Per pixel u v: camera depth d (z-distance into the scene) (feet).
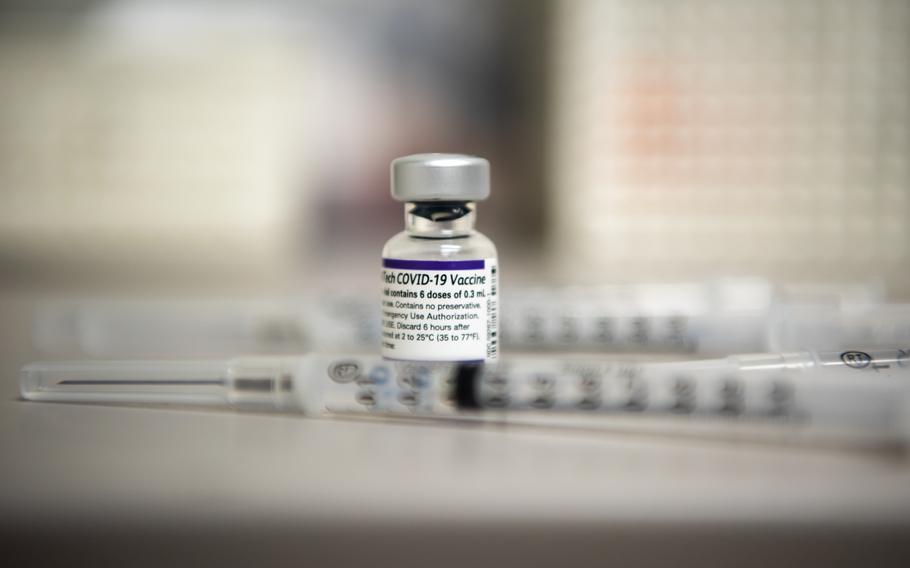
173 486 0.56
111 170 1.35
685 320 0.84
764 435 0.64
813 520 0.53
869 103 1.22
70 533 0.54
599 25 1.22
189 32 1.43
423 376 0.67
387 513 0.54
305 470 0.58
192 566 0.54
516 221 1.79
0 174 1.34
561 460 0.59
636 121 1.23
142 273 1.36
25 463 0.59
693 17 1.20
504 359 0.70
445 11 1.74
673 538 0.53
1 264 1.34
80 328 0.88
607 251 1.26
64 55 1.37
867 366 0.65
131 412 0.67
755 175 1.24
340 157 1.71
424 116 1.75
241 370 0.68
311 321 0.88
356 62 1.72
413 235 0.70
